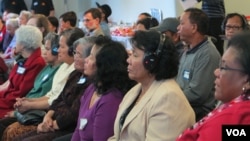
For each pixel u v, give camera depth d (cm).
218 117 129
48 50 329
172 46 188
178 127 176
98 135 212
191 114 182
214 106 278
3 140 312
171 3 598
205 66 276
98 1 787
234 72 130
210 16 465
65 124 270
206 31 287
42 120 307
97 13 515
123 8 720
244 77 129
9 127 307
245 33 133
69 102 274
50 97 312
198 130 139
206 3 470
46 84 328
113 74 217
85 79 267
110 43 223
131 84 220
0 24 645
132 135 187
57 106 287
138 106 189
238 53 129
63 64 316
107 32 545
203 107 276
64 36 304
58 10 829
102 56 218
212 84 277
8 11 773
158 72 186
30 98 322
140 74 191
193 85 276
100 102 215
